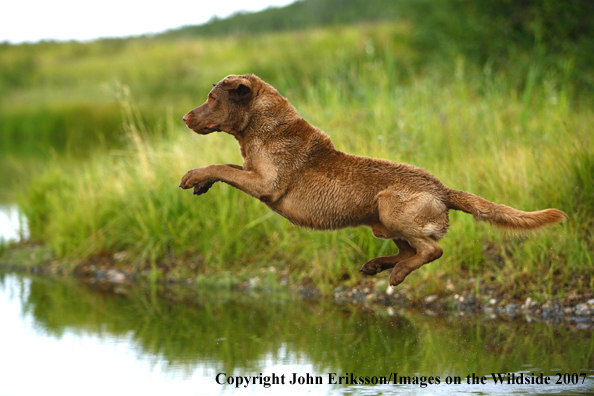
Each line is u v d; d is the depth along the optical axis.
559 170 7.05
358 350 5.36
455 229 6.98
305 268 7.48
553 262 6.48
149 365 5.07
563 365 4.91
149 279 7.94
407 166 4.67
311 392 4.51
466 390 4.46
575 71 11.80
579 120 8.47
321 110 9.40
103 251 8.55
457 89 10.39
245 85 4.72
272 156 4.71
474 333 5.74
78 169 10.46
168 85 23.72
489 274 6.73
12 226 9.92
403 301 6.79
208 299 7.12
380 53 17.92
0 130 22.61
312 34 26.97
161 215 8.38
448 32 14.98
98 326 6.15
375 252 7.21
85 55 34.34
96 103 22.09
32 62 33.50
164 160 8.84
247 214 8.03
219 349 5.44
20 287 7.72
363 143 8.00
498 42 13.36
